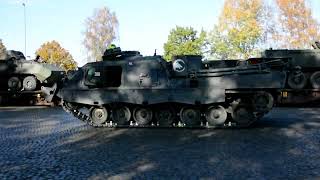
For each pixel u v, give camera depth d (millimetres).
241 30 49812
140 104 17547
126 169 10203
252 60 25688
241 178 9281
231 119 17641
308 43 48469
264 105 17234
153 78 17453
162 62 17656
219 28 51781
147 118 17812
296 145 13281
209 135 15516
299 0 49125
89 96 17859
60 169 10281
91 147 13297
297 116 21797
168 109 17703
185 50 66750
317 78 28500
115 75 18109
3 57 31594
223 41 51844
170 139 14711
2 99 31594
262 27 50656
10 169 10367
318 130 16562
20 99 32094
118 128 17734
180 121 17875
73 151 12648
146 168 10289
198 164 10672
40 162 11125
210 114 17375
